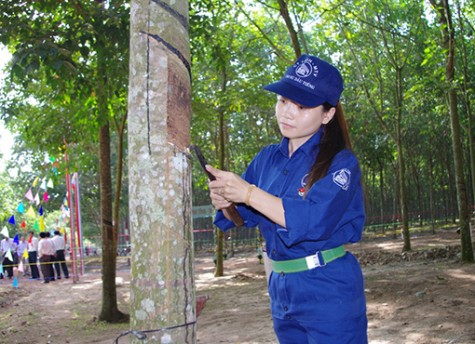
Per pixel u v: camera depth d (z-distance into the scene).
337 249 2.39
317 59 2.39
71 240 18.14
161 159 1.92
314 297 2.34
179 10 2.05
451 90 12.66
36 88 10.84
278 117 2.45
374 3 15.76
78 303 13.12
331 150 2.34
